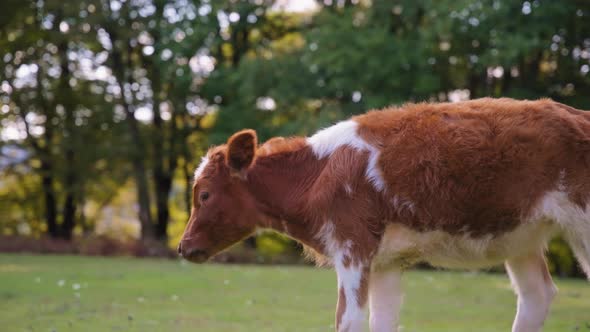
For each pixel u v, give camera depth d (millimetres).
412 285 14898
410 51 22484
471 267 6449
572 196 5816
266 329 9414
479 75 23703
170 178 31188
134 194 36344
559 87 23219
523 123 6004
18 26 29109
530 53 21516
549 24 20781
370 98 22594
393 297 6516
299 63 25000
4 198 32656
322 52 23234
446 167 6000
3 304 11391
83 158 28594
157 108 29047
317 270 17547
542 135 5926
